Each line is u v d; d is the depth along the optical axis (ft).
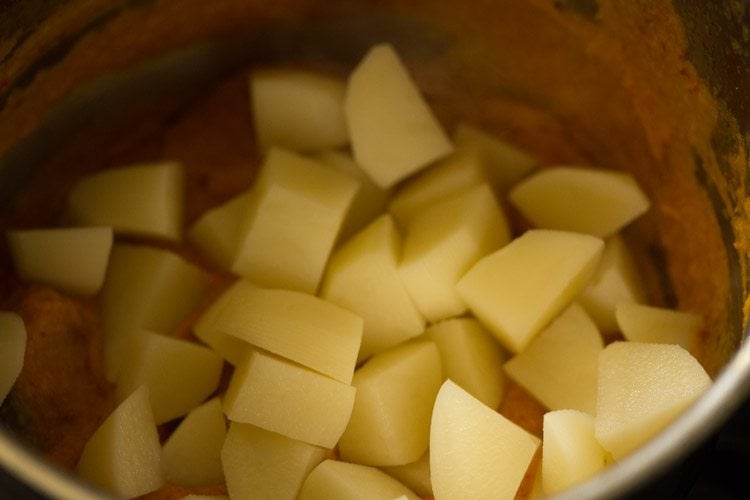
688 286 1.13
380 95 1.18
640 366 1.02
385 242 1.12
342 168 1.20
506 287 1.09
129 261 1.14
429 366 1.08
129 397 1.03
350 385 1.05
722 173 1.07
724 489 1.08
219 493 1.05
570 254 1.09
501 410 1.11
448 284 1.11
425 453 1.07
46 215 1.17
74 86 1.15
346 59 1.26
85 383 1.09
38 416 1.05
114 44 1.15
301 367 1.05
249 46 1.24
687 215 1.13
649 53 1.11
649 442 0.85
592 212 1.17
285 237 1.12
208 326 1.10
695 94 1.08
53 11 1.07
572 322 1.11
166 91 1.22
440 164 1.21
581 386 1.09
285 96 1.20
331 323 1.07
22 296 1.09
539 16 1.16
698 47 1.05
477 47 1.22
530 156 1.23
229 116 1.25
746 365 0.87
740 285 1.04
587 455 1.01
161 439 1.09
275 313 1.07
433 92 1.26
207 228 1.17
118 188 1.16
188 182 1.22
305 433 1.04
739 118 1.04
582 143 1.23
